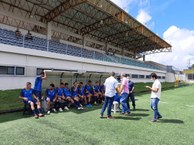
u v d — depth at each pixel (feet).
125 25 92.68
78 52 74.49
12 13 65.31
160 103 40.06
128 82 29.40
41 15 75.46
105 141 15.64
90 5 69.41
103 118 24.07
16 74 48.06
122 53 146.30
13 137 16.08
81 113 26.96
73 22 87.30
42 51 55.06
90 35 109.19
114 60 99.96
